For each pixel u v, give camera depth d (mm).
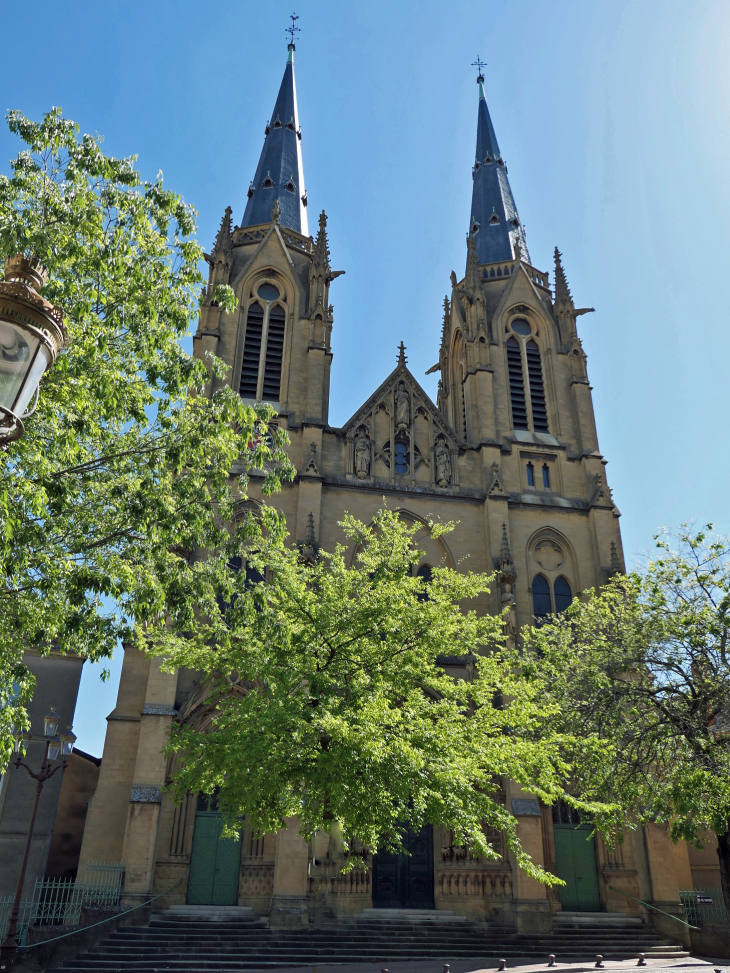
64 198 20141
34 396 9875
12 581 19781
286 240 58844
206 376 22812
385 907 40375
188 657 28641
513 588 47844
